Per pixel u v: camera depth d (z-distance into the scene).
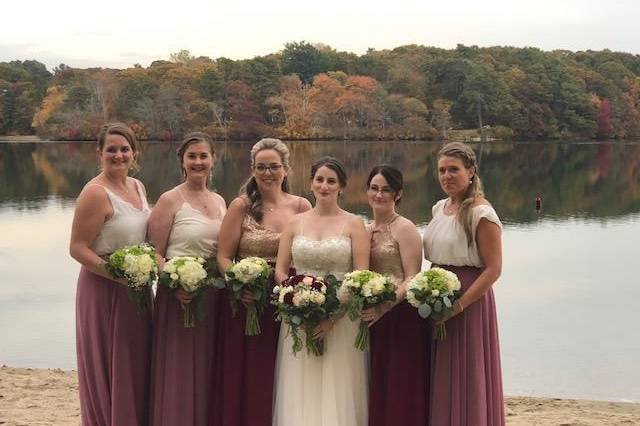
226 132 65.38
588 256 17.03
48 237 19.28
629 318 11.12
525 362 8.98
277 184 4.52
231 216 4.44
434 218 4.35
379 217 4.43
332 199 4.36
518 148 63.09
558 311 11.61
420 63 74.31
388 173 4.37
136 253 4.07
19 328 10.22
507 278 14.27
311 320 4.09
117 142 4.32
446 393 4.12
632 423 6.05
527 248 18.31
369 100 67.00
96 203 4.22
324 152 54.69
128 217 4.32
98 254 4.28
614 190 34.75
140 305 4.21
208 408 4.43
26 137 72.06
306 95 67.12
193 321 4.25
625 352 9.34
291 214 4.54
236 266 4.12
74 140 66.81
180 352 4.32
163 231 4.43
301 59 75.31
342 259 4.27
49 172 41.53
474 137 69.94
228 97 66.25
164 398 4.33
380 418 4.27
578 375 8.47
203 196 4.57
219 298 4.43
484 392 4.11
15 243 18.19
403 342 4.20
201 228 4.43
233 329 4.34
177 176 38.78
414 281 3.97
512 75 72.38
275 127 66.94
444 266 4.23
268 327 4.36
